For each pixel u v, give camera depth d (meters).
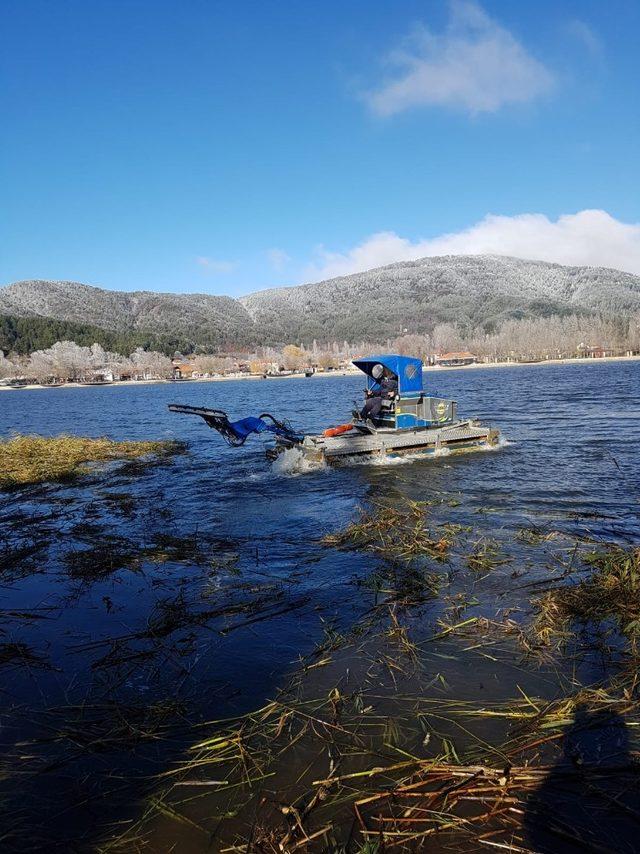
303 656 5.08
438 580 6.68
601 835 3.08
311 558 7.65
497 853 2.98
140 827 3.25
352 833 3.13
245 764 3.71
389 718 4.13
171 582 7.05
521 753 3.72
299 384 94.31
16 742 4.05
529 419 23.31
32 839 3.18
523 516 9.24
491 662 4.86
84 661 5.20
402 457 14.73
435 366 168.38
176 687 4.68
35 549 8.60
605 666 4.73
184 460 16.45
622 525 8.56
